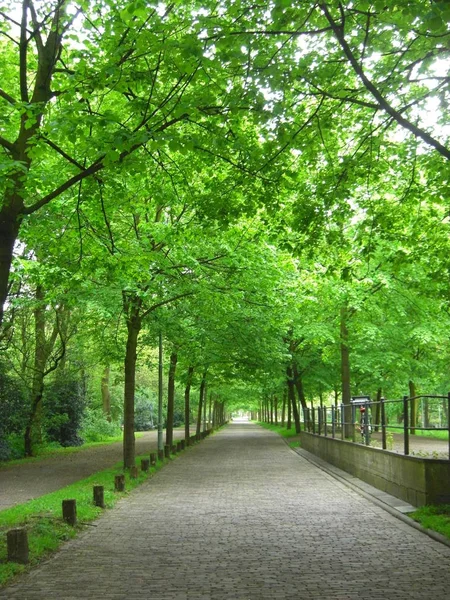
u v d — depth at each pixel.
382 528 10.53
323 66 10.12
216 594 6.74
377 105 9.86
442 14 6.29
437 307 23.98
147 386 65.19
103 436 46.16
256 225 17.39
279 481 18.17
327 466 22.56
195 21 8.68
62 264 14.19
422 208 14.49
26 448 31.36
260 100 9.34
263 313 21.75
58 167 12.79
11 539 8.09
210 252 18.03
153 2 7.60
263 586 7.04
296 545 9.26
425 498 11.70
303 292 21.12
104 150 8.81
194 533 10.28
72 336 33.09
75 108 8.81
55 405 36.50
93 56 9.66
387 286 22.22
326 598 6.53
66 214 13.80
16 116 12.28
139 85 9.79
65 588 7.03
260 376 35.53
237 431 67.12
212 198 12.12
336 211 12.33
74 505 10.90
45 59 10.05
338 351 32.09
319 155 12.55
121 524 11.20
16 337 31.64
